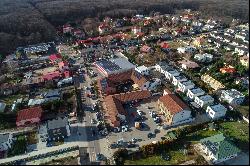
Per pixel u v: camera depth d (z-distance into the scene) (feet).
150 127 316.40
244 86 394.11
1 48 515.91
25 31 593.01
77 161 272.10
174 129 312.29
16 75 434.71
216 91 374.84
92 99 370.12
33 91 393.91
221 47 531.91
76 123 325.42
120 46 535.19
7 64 462.19
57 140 301.22
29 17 648.38
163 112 338.13
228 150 271.69
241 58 471.21
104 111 345.31
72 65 461.78
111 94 376.07
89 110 348.18
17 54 502.79
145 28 636.07
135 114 337.93
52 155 281.13
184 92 376.48
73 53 512.63
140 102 361.10
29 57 504.43
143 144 291.38
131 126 318.86
